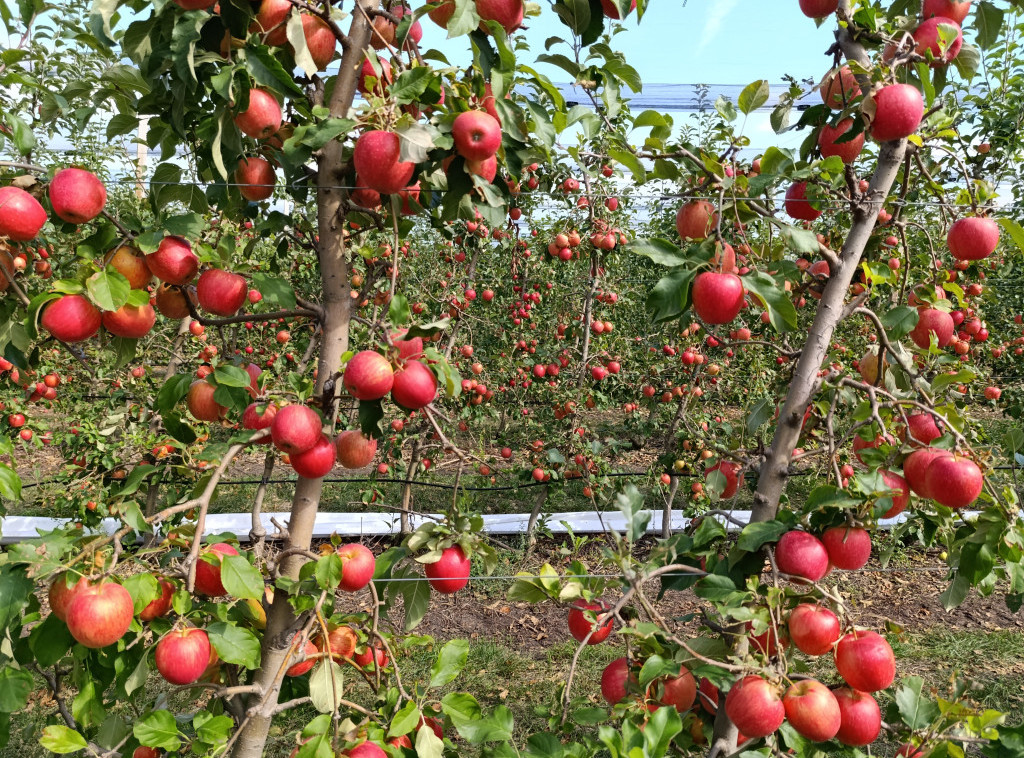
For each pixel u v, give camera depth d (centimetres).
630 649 191
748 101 202
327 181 187
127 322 184
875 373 229
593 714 175
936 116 222
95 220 204
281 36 186
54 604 165
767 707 158
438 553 205
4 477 180
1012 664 481
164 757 203
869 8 199
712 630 207
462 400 632
